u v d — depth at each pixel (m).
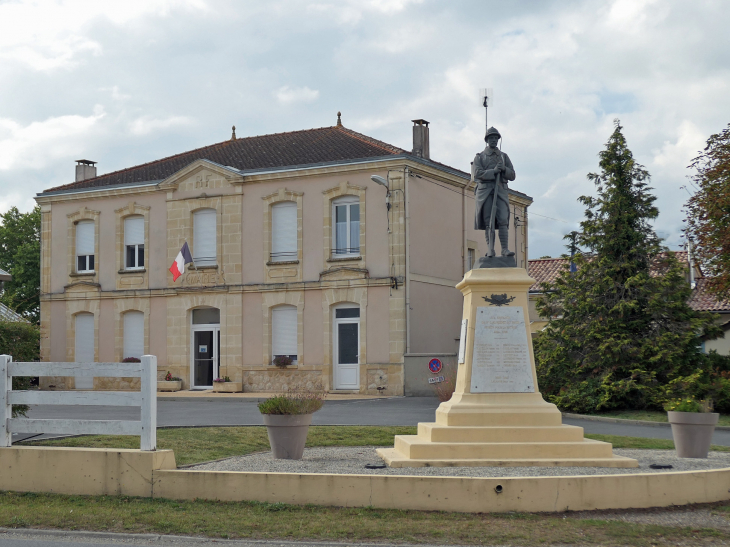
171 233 31.38
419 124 30.44
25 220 44.91
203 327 30.95
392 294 27.61
